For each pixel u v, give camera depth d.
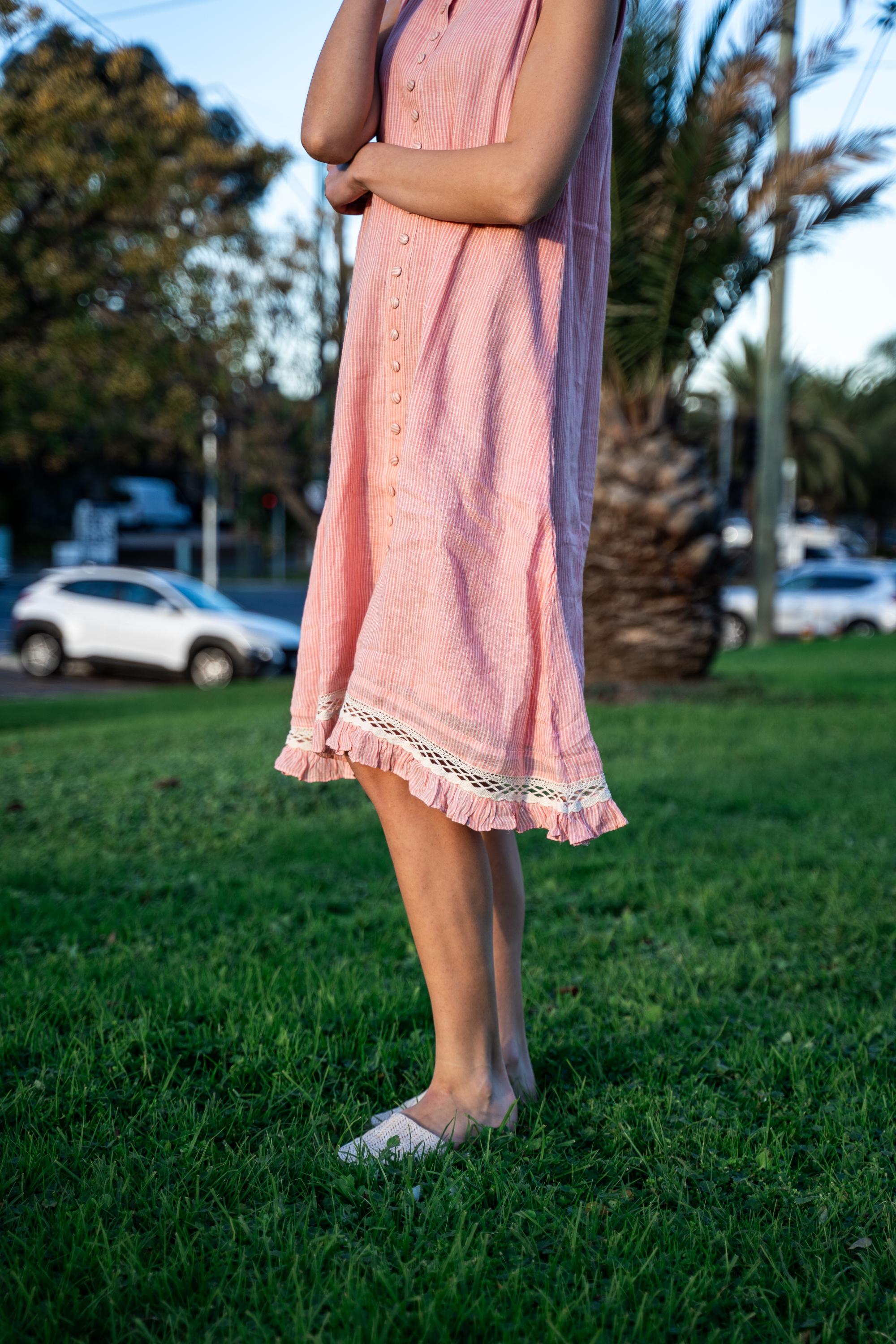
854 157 9.44
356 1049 2.29
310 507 22.17
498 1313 1.37
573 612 1.75
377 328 1.78
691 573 10.95
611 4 1.63
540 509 1.67
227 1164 1.74
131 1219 1.59
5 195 10.45
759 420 19.44
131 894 3.94
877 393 48.91
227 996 2.57
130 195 11.39
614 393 10.74
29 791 6.08
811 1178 1.79
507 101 1.68
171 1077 2.11
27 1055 2.24
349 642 1.80
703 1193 1.73
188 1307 1.40
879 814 5.08
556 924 3.42
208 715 9.98
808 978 2.87
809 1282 1.48
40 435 13.66
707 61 9.15
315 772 1.85
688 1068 2.24
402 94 1.78
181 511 58.59
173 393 14.00
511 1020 2.01
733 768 6.53
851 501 52.69
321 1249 1.50
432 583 1.64
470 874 1.77
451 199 1.65
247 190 14.00
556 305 1.73
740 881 3.95
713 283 9.88
